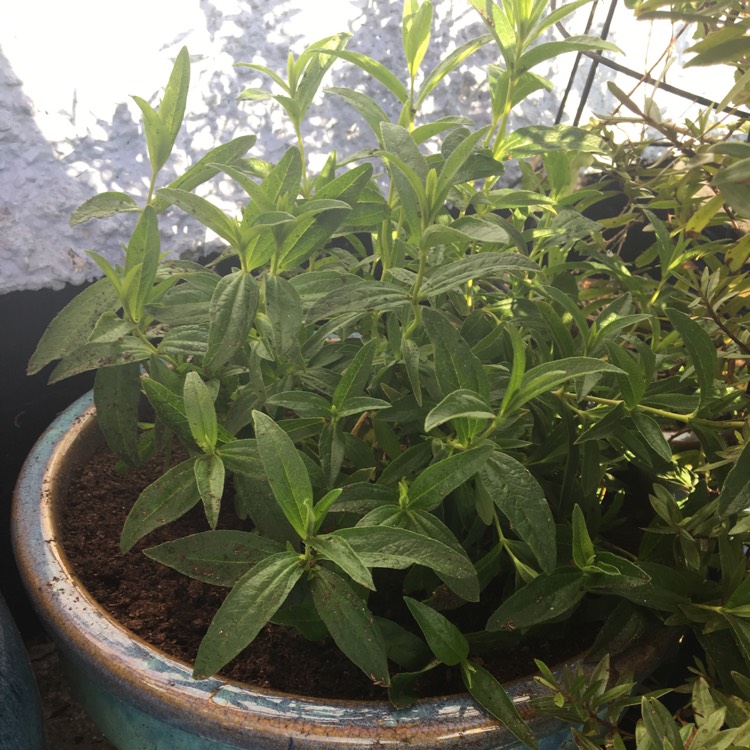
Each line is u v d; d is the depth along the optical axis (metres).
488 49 1.21
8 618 0.80
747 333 0.83
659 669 0.91
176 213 1.07
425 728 0.60
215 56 1.05
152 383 0.69
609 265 0.87
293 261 0.72
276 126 1.12
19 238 0.98
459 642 0.64
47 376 1.10
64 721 1.07
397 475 0.72
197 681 0.63
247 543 0.65
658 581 0.69
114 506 0.87
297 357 0.68
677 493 0.90
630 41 1.31
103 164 1.02
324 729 0.60
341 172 1.18
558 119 1.15
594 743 0.62
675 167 1.04
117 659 0.64
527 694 0.64
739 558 0.72
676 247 0.89
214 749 0.64
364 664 0.60
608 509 0.85
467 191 0.81
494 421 0.66
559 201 0.87
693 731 0.60
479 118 1.25
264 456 0.60
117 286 0.69
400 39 1.15
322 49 0.78
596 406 0.81
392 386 0.82
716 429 0.74
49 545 0.75
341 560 0.58
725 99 0.71
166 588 0.78
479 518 0.74
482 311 0.83
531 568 0.72
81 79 0.98
